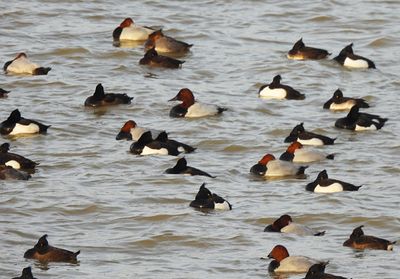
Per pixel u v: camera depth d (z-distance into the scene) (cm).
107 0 5216
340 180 3216
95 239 2797
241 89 4094
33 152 3438
